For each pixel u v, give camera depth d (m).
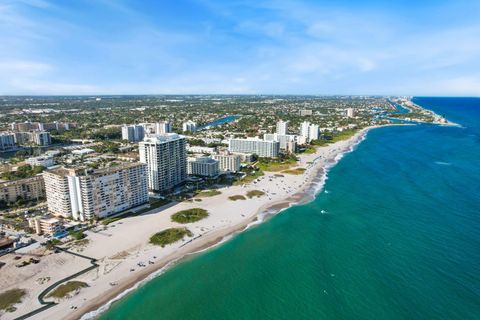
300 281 121.31
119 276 125.12
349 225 169.62
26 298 111.50
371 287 116.06
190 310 107.06
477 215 177.25
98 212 176.12
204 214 185.62
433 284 116.56
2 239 148.50
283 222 175.88
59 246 147.12
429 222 169.38
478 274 121.81
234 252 144.12
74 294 113.62
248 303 109.88
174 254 142.25
